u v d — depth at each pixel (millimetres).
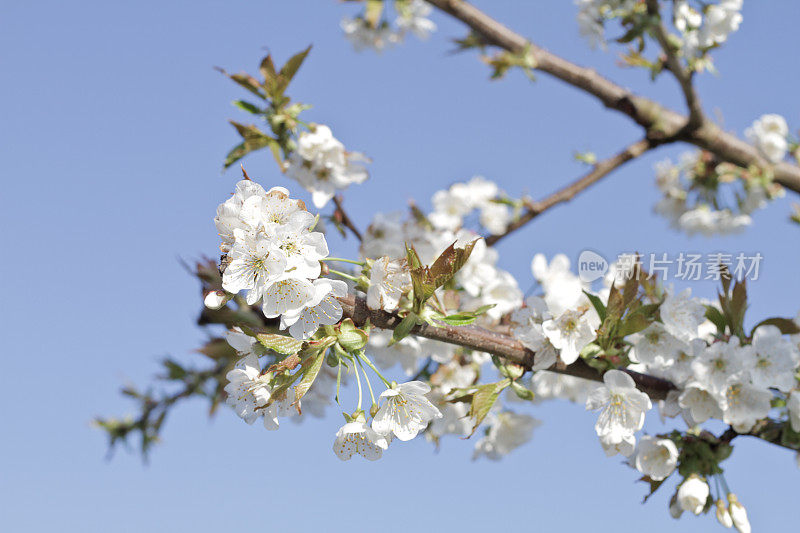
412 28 1546
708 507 971
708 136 1284
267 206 868
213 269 973
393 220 1122
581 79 1258
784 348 939
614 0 1232
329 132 1065
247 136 1049
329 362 894
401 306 907
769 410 942
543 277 1163
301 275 858
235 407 898
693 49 1201
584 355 950
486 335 948
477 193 1371
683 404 953
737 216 1572
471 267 1118
